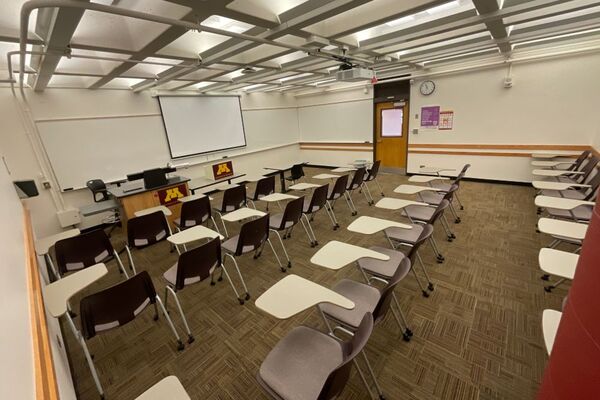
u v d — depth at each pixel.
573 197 3.18
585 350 0.65
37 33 2.21
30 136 3.97
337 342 1.43
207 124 6.28
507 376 1.64
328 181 6.86
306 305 1.33
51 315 1.64
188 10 1.94
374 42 3.22
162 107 5.44
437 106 5.78
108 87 4.65
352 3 1.92
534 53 4.45
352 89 7.11
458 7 2.57
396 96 6.37
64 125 4.28
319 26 2.70
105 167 4.77
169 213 3.29
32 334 0.92
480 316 2.12
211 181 5.02
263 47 3.36
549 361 0.83
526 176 5.08
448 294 2.39
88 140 4.54
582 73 4.22
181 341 2.05
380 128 6.94
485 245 3.14
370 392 1.51
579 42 4.07
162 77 4.05
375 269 2.06
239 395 1.66
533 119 4.77
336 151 8.05
